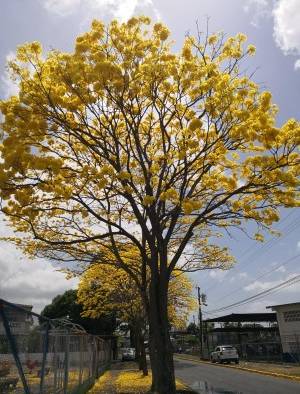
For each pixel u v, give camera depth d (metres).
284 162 10.91
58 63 11.02
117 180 12.06
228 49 12.03
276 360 37.00
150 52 11.34
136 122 12.57
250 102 11.11
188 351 73.94
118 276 23.75
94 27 11.20
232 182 11.99
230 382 20.91
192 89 11.67
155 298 12.20
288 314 37.47
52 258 14.12
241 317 45.62
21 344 7.02
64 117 11.35
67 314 47.84
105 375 27.34
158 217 12.48
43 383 8.55
